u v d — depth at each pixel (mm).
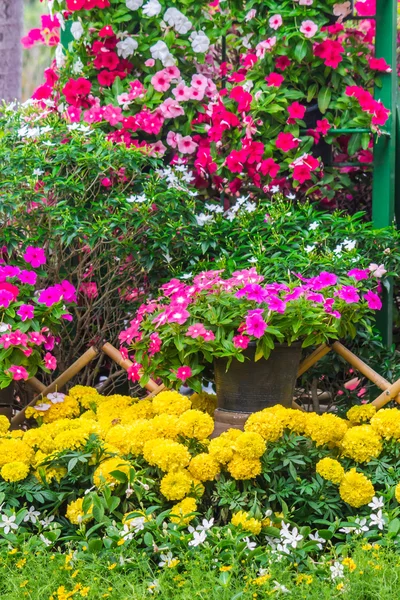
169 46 4434
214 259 4215
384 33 4340
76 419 3330
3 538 3018
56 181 3797
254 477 3172
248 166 4406
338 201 4844
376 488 3350
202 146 4488
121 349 3744
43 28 5047
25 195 3777
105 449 3203
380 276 3900
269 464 3189
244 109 4332
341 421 3334
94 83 4531
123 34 4438
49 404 3633
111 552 2854
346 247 3828
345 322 3564
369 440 3250
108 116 4348
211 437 3518
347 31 4621
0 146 3920
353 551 2984
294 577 2883
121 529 2957
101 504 2996
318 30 4340
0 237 3809
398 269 4055
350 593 2625
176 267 4191
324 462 3145
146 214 3852
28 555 2814
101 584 2693
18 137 4031
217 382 3559
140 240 4062
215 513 3271
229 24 4562
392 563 2764
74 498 3188
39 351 3867
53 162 3846
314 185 4477
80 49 4496
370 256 4070
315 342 3471
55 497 3131
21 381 4117
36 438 3262
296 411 3309
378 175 4352
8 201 3682
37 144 3979
